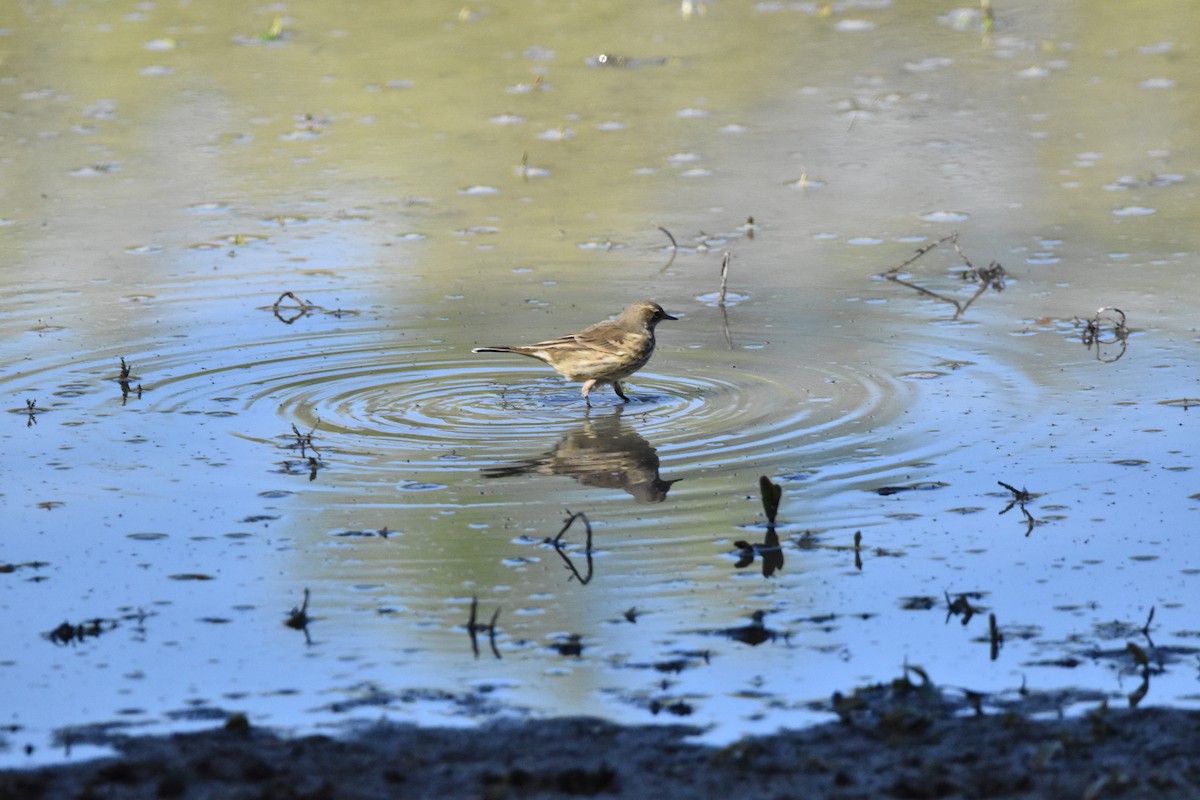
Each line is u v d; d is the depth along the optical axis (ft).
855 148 91.09
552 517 45.16
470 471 49.29
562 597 39.60
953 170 86.53
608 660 35.99
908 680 34.14
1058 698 33.42
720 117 97.09
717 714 33.01
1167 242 73.72
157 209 82.28
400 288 70.23
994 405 54.24
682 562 41.75
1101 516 44.29
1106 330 62.44
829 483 47.37
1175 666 34.99
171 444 51.83
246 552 42.73
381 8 125.39
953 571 40.91
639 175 87.04
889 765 30.04
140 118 98.27
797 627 37.70
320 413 55.36
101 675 35.40
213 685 34.88
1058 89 101.04
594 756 30.86
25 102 101.45
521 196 83.92
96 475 48.78
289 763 30.60
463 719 32.91
